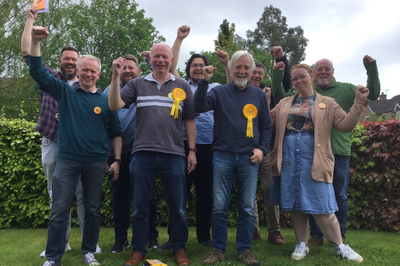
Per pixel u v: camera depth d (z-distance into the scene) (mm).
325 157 2803
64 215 2553
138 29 19438
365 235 4184
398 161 4496
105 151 2764
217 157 2729
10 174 4754
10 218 4785
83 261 2695
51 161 3045
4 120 4922
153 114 2664
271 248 3254
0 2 16578
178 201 2670
